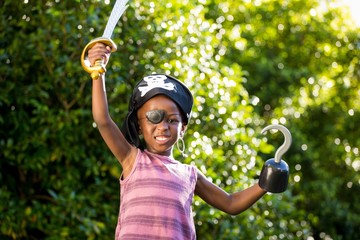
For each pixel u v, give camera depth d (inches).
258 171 323.9
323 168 507.5
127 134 162.4
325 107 526.3
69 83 297.1
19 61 295.3
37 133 293.4
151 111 158.2
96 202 295.6
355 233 474.9
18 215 287.3
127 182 158.4
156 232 154.2
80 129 295.4
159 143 158.9
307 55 542.9
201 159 295.0
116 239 159.2
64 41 299.1
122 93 297.0
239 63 489.7
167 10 312.3
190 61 304.8
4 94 289.6
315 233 469.1
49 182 298.7
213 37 331.9
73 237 288.2
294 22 541.3
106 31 158.4
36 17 301.3
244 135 320.5
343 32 540.4
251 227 314.5
